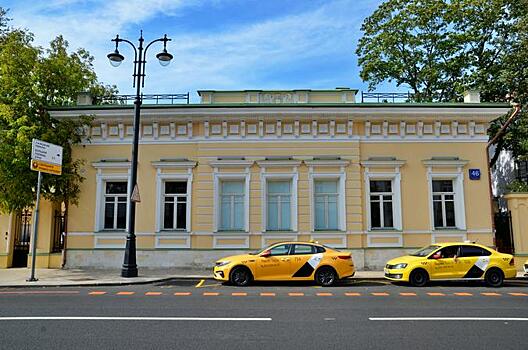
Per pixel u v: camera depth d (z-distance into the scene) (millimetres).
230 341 6945
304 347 6633
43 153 15367
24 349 6477
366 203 18969
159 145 19438
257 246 18688
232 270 14141
